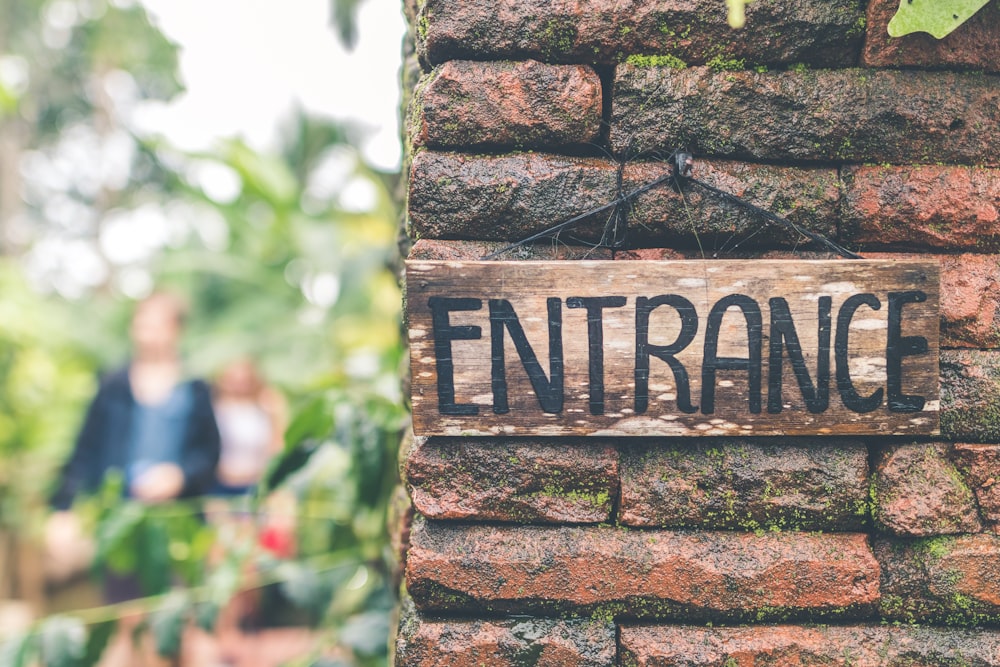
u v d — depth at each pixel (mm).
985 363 1352
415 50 1615
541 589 1311
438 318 1303
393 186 2145
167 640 2061
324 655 2004
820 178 1379
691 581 1307
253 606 3350
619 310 1296
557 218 1355
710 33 1356
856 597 1312
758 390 1301
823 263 1291
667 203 1359
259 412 4090
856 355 1301
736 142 1367
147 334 3562
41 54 12805
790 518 1330
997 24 1376
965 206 1366
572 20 1348
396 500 1737
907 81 1371
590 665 1304
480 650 1311
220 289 5910
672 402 1303
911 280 1296
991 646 1314
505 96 1350
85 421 3459
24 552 5266
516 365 1303
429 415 1314
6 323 5562
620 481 1333
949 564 1318
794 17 1356
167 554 2217
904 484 1325
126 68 12695
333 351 3738
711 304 1293
